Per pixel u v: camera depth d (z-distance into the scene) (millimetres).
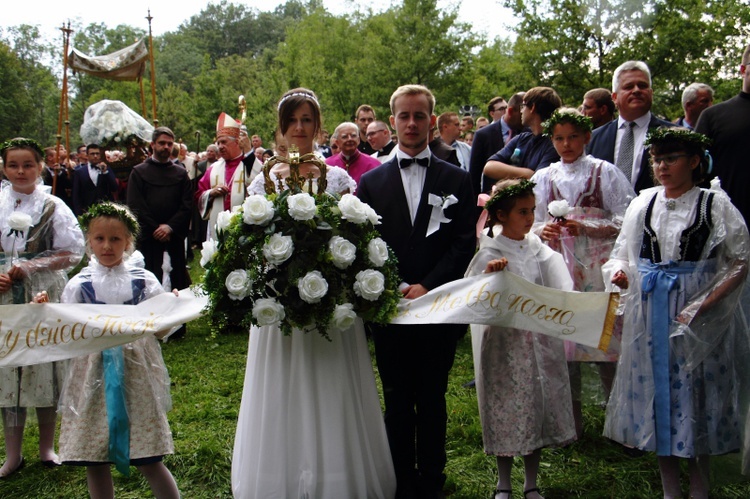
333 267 3033
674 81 12289
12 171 3992
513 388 3357
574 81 12727
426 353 3389
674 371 3275
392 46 25891
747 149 4090
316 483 3064
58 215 4082
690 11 11578
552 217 4234
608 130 4684
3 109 43438
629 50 11930
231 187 7410
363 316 3172
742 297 3357
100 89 48781
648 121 4523
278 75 27500
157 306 3266
